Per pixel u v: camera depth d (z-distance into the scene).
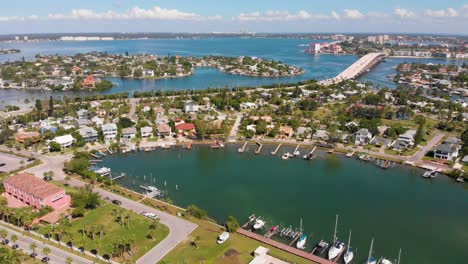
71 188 162.75
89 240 120.56
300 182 182.25
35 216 130.88
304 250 123.19
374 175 192.50
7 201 145.38
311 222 143.12
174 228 130.88
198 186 175.00
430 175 189.00
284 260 114.44
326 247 124.88
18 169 184.50
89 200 142.50
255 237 127.44
